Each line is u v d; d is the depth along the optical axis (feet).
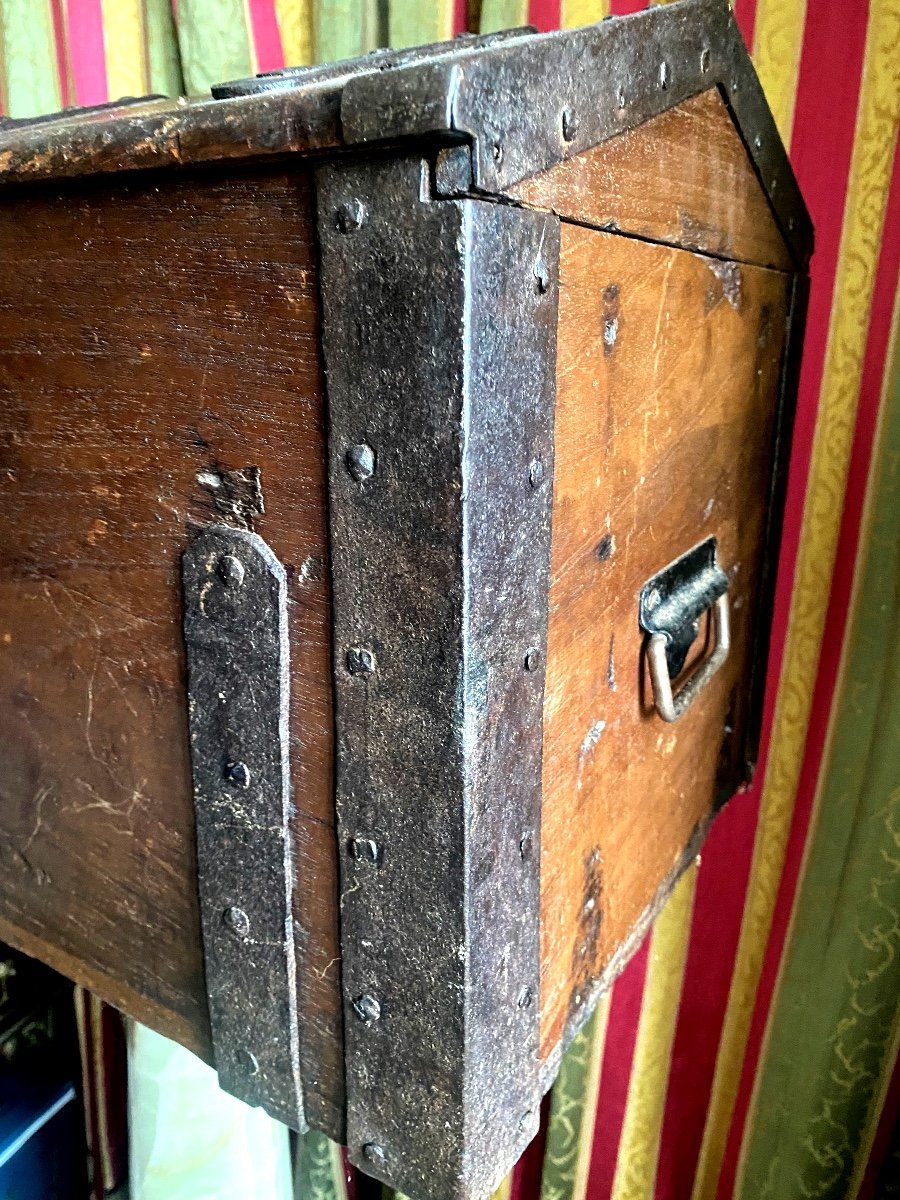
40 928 1.63
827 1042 2.34
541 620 1.11
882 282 2.05
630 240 1.17
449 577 0.94
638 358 1.26
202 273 1.04
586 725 1.32
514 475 0.99
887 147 1.98
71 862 1.51
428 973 1.09
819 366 2.16
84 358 1.18
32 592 1.37
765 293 1.69
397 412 0.93
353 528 1.00
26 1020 2.87
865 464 2.15
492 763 1.04
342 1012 1.20
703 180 1.33
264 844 1.20
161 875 1.38
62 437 1.24
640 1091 2.84
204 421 1.09
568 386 1.09
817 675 2.34
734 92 1.34
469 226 0.85
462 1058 1.09
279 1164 2.83
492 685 1.02
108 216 1.09
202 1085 2.60
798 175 2.08
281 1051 1.28
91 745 1.40
